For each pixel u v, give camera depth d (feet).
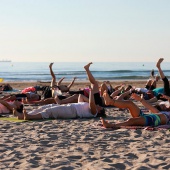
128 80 147.43
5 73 225.76
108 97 28.78
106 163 19.11
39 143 24.06
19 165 19.04
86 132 27.50
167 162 19.16
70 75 191.42
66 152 21.58
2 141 24.66
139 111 29.22
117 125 28.86
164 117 29.22
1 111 38.91
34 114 34.32
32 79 159.22
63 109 34.73
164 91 46.11
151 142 23.73
